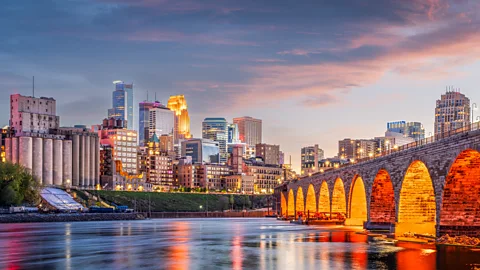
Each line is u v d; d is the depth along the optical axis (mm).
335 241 103750
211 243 103500
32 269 69688
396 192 104375
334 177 158000
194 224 190750
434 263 69625
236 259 78000
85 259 78938
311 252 85562
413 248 86062
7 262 76188
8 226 172625
